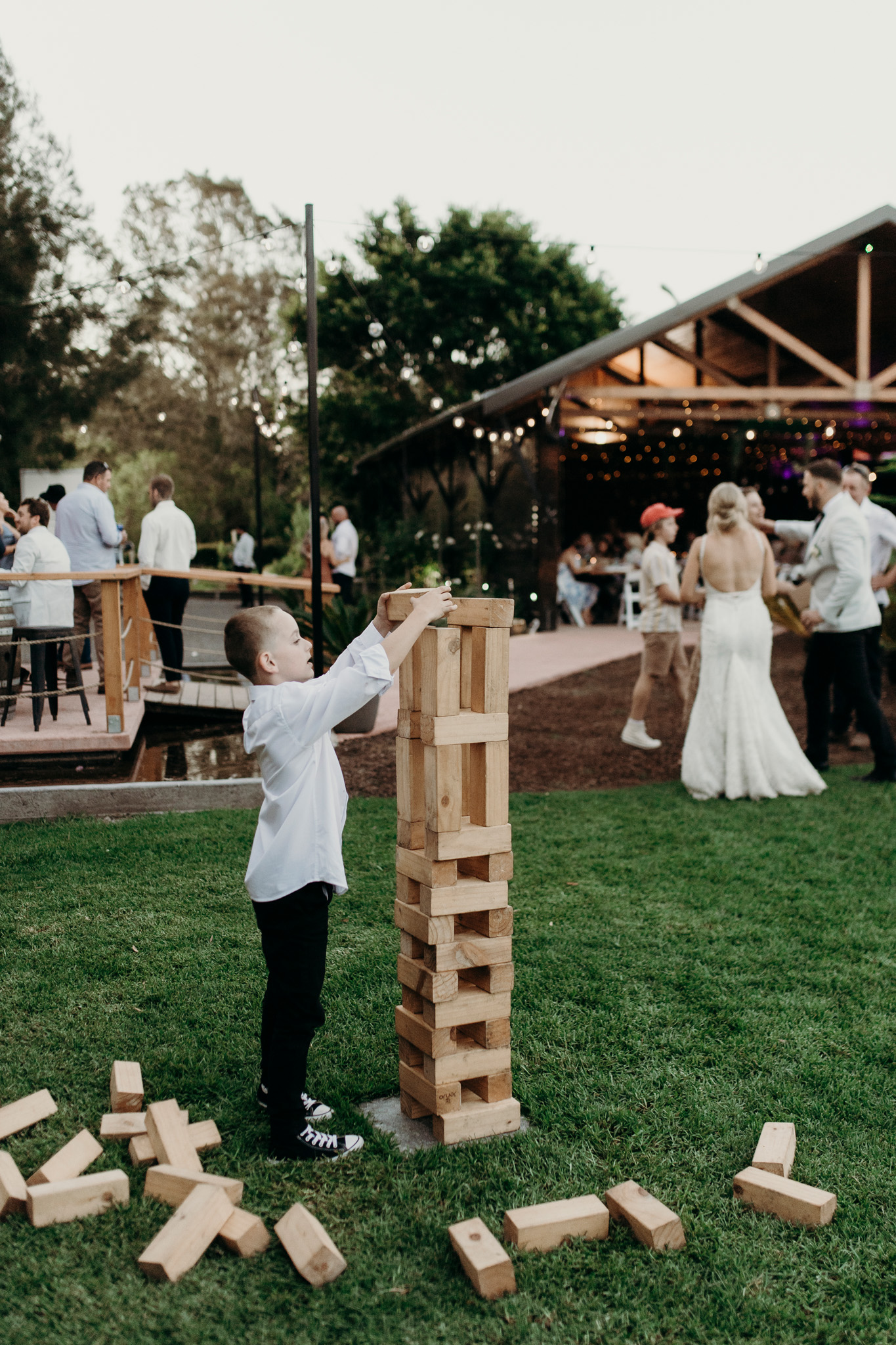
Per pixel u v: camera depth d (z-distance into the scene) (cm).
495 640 229
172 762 625
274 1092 230
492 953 240
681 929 381
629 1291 193
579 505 2239
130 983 324
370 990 324
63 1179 220
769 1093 267
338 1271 193
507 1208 217
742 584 573
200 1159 231
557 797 588
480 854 234
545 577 1573
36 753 586
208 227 4062
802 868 456
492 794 234
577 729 792
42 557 601
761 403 1630
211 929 370
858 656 611
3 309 2114
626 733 716
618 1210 215
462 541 1875
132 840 474
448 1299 189
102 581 582
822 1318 187
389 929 378
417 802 242
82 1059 277
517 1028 299
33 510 605
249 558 1909
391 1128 248
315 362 575
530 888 426
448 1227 206
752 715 575
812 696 643
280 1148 231
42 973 331
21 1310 182
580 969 343
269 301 4081
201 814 523
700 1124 251
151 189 4025
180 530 821
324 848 228
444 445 2019
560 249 2345
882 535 669
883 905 409
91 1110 251
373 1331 180
